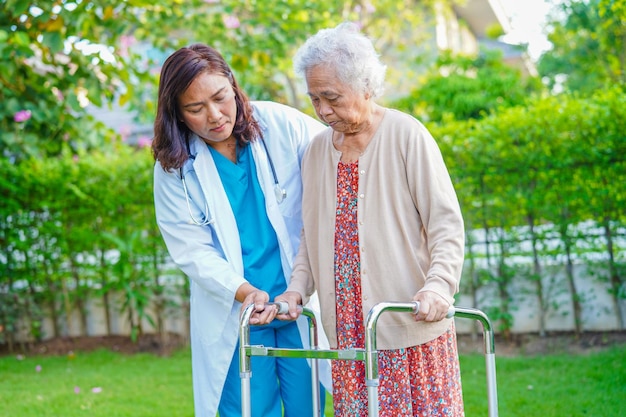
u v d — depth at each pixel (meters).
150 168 5.64
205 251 2.36
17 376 4.88
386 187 2.03
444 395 2.07
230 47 5.88
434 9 9.59
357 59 1.93
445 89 8.73
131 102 6.92
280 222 2.36
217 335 2.35
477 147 4.88
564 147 4.69
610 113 4.59
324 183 2.14
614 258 4.73
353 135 2.07
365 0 8.23
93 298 5.96
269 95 7.97
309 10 6.27
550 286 4.88
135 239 5.52
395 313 2.02
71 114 5.75
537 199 4.79
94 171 5.66
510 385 4.02
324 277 2.14
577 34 10.53
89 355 5.52
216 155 2.38
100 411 3.91
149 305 5.69
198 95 2.16
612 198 4.63
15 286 5.91
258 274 2.37
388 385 2.06
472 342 5.05
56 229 5.70
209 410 2.38
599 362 4.29
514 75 9.00
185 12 5.88
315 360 2.29
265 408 2.38
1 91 5.36
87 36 5.23
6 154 5.95
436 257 1.94
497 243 4.95
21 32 4.81
